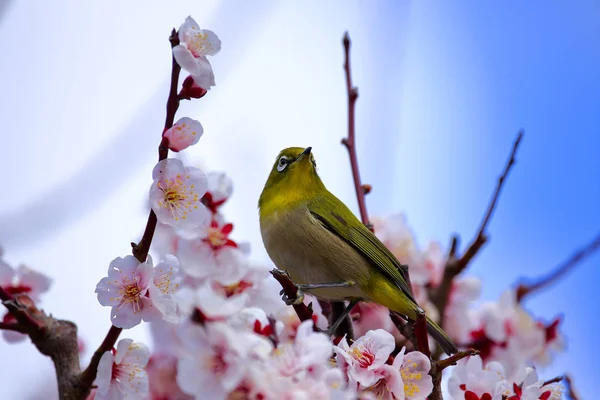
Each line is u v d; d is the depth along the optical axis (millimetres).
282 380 5992
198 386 5809
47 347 7461
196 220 7277
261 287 8953
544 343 12617
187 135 7188
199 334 5922
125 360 7195
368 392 7703
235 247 9016
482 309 12875
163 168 7250
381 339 7723
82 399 7281
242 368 5750
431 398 8008
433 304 12625
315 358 6137
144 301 7176
